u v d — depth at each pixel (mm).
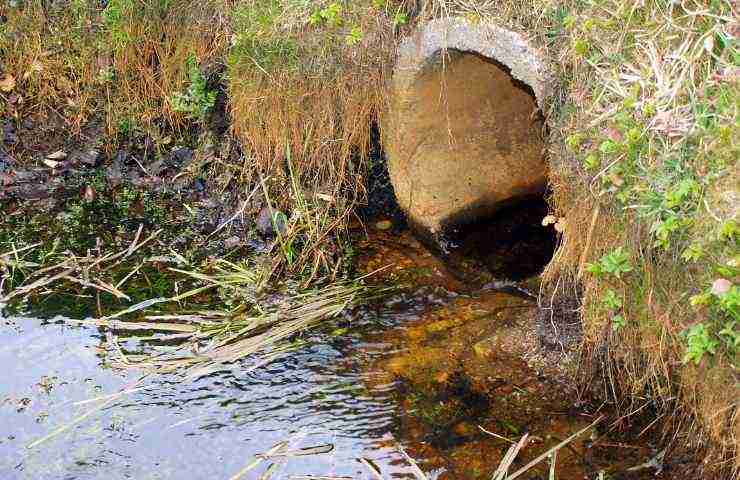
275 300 5199
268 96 5582
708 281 3445
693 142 3691
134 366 4660
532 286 5266
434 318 4996
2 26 6648
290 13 5477
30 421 4312
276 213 5641
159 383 4539
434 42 4902
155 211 6141
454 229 5895
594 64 4113
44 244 5820
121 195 6336
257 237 5762
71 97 6684
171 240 5824
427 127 5520
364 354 4719
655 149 3760
